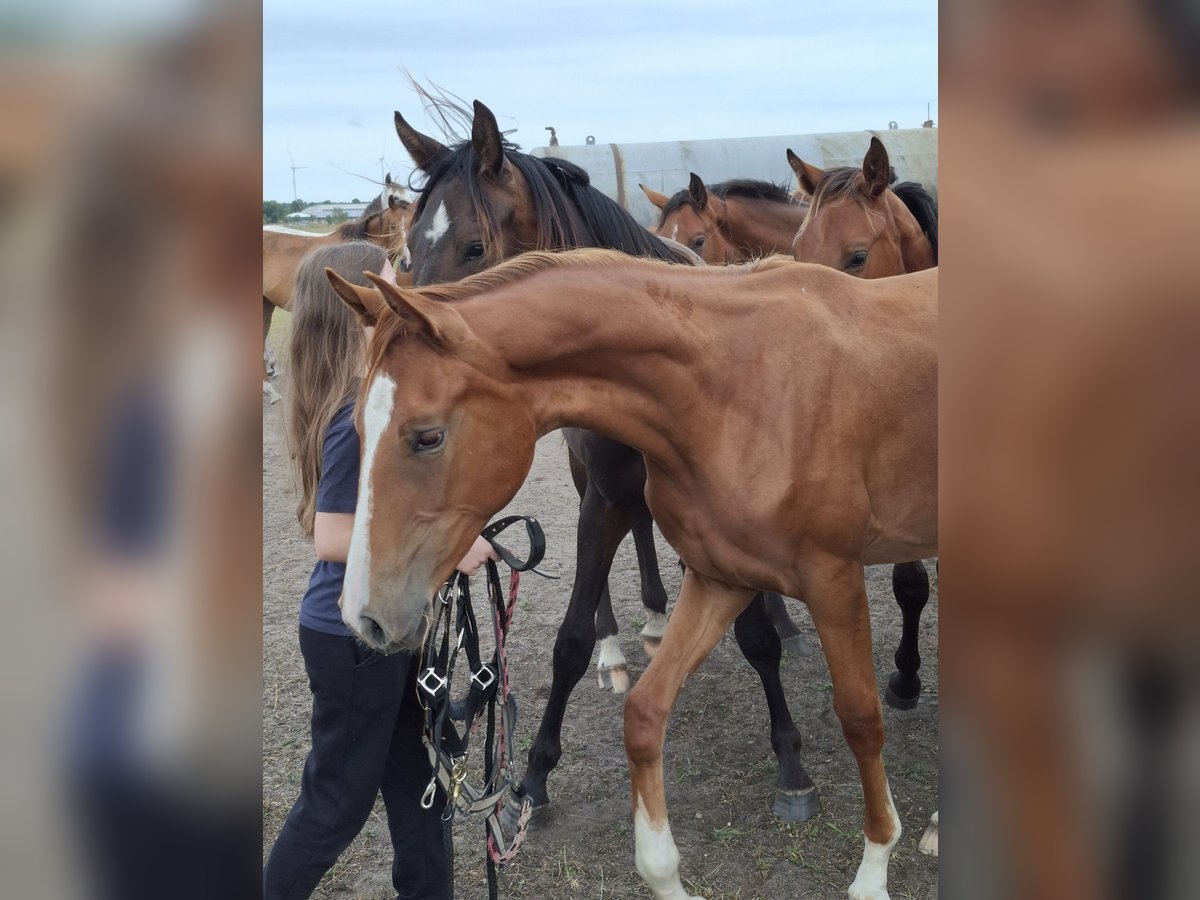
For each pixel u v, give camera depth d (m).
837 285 2.35
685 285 2.17
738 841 2.80
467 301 1.98
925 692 3.64
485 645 4.14
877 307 2.34
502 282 2.04
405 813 2.22
